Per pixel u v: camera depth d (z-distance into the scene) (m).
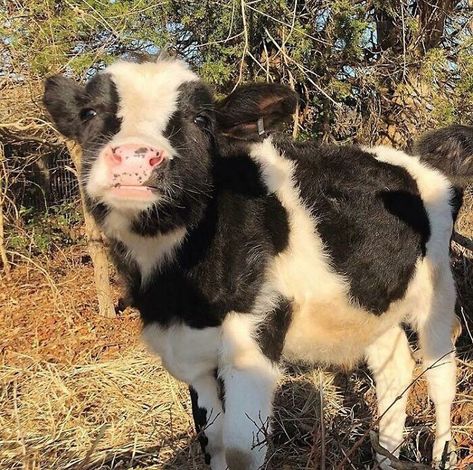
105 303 2.99
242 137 1.77
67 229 4.20
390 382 2.00
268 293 1.68
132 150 1.47
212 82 2.77
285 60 2.76
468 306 2.55
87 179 1.56
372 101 3.09
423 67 2.85
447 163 1.92
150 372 2.35
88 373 2.37
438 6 3.02
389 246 1.84
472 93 2.76
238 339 1.65
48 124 2.61
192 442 1.88
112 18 2.54
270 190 1.74
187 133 1.59
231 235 1.66
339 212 1.78
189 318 1.65
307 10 2.91
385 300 1.86
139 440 1.99
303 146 1.87
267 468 1.81
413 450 1.97
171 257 1.63
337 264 1.76
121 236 1.63
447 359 1.96
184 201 1.59
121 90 1.59
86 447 1.96
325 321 1.80
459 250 2.73
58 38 2.58
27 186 4.22
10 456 1.90
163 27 2.81
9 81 2.90
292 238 1.74
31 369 2.39
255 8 2.73
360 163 1.88
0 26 2.59
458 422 2.06
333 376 2.26
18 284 3.56
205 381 1.71
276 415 2.06
